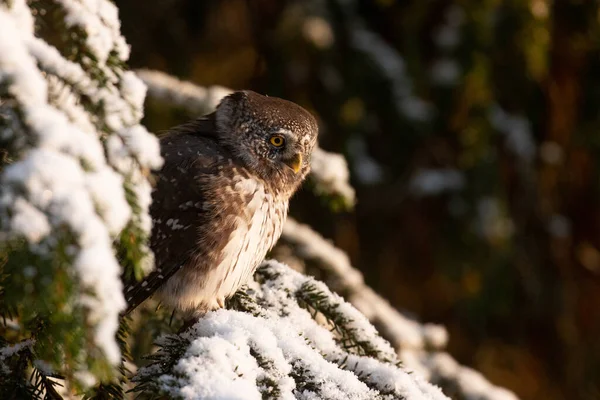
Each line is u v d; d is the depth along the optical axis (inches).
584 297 631.8
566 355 607.5
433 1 535.5
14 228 145.9
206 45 554.9
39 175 147.5
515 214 585.0
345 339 311.6
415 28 537.6
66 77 180.1
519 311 601.0
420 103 537.3
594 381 612.1
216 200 310.0
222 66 553.3
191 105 422.3
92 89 184.2
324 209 553.3
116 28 202.5
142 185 185.8
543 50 507.8
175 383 207.9
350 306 317.7
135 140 181.9
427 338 443.8
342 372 245.1
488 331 607.5
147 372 249.0
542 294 598.2
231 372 213.6
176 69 529.7
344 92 534.3
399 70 540.1
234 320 251.1
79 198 150.3
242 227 314.3
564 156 575.2
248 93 358.6
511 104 561.0
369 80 539.2
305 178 386.0
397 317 422.0
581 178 591.2
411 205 565.0
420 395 257.8
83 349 155.3
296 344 250.4
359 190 549.3
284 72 528.1
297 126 352.2
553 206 593.6
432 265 574.2
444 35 525.3
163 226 305.1
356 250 568.7
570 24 546.9
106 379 159.9
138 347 344.8
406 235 569.0
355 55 538.9
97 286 152.0
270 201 333.1
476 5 514.0
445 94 528.4
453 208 554.3
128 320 304.0
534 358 610.9
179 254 306.7
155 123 452.1
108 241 156.3
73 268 150.6
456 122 531.2
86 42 191.9
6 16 165.2
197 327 253.3
